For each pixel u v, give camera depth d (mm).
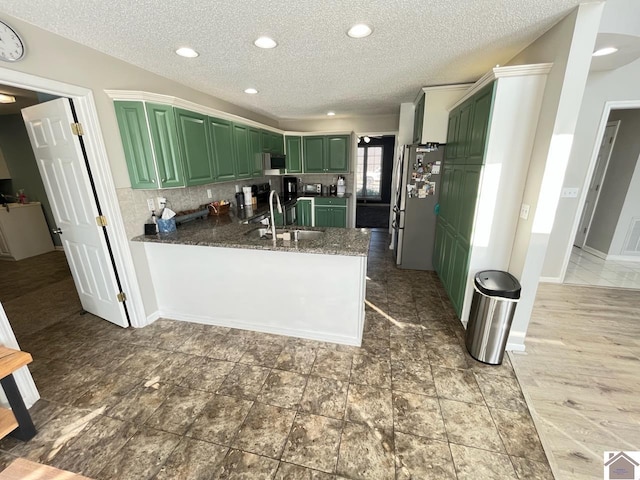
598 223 4484
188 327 2693
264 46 2070
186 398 1862
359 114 4973
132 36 1897
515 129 2096
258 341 2467
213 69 2549
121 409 1780
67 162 2258
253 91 3318
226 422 1688
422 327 2660
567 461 1459
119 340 2490
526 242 2109
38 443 1568
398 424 1667
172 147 2506
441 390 1914
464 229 2609
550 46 1897
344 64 2482
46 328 2674
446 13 1680
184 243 2410
